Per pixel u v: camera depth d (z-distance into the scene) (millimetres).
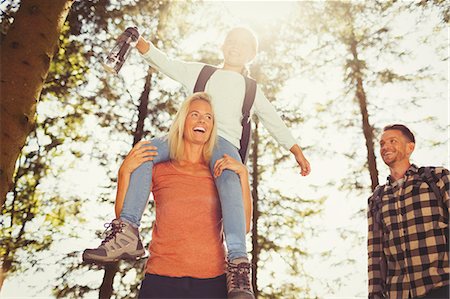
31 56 3115
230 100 3566
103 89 12172
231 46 3908
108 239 2660
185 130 3074
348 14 15742
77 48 11266
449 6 12930
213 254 2775
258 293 13945
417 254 3426
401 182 3777
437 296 3240
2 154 2717
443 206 3453
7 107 2846
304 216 15078
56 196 11617
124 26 12258
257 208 14953
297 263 14727
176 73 3684
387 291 3598
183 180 2924
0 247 10617
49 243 11508
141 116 12750
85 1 11578
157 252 2760
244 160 3506
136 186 2822
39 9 3338
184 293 2641
